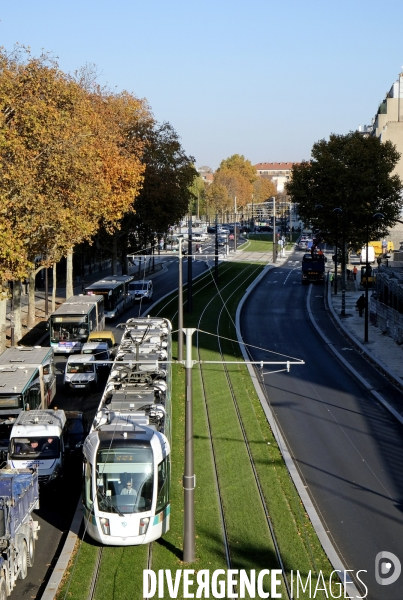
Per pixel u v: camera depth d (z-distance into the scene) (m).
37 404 36.91
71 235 50.09
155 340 39.97
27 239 42.78
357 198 87.38
